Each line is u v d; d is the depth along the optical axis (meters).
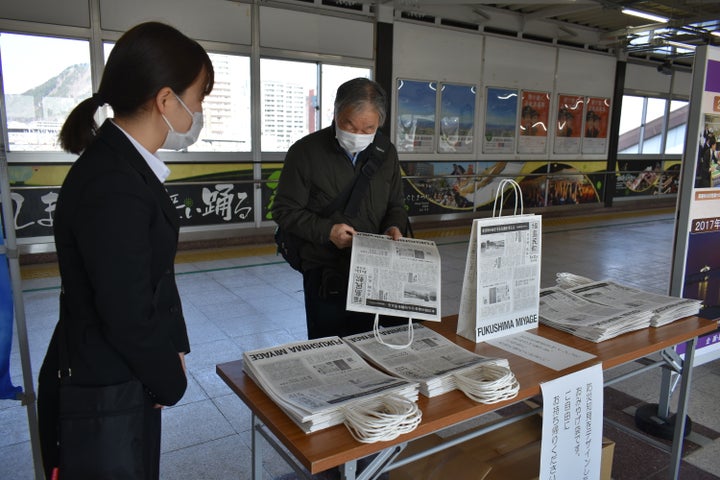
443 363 1.36
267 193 6.32
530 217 1.67
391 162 1.97
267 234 6.38
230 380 1.31
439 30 7.41
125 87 1.01
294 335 3.52
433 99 7.55
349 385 1.20
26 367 1.78
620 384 2.89
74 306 1.02
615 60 9.58
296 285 4.70
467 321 1.62
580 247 6.71
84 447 1.02
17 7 4.75
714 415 2.57
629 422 2.50
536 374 1.37
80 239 0.95
